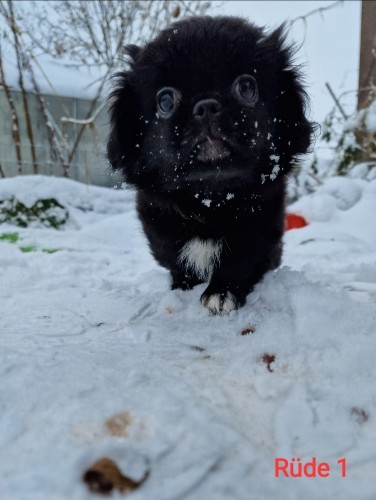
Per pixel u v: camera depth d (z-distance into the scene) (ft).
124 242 2.08
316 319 0.72
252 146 0.80
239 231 0.92
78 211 2.45
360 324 0.70
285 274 0.96
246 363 0.62
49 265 1.43
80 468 0.43
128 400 0.52
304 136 0.93
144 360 0.64
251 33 0.84
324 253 1.59
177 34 0.81
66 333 0.75
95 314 0.87
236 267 0.92
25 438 0.46
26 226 2.28
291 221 2.01
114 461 0.43
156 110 0.83
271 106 0.86
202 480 0.42
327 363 0.62
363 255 1.58
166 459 0.44
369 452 0.48
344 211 2.06
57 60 3.53
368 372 0.60
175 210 0.93
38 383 0.54
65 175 3.16
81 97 3.25
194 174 0.81
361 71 2.51
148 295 1.01
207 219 0.91
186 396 0.54
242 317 0.84
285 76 0.91
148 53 0.86
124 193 2.63
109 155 0.96
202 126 0.76
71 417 0.49
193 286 1.04
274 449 0.47
